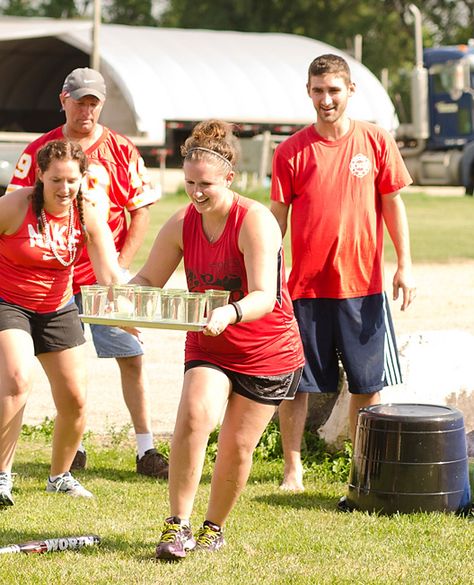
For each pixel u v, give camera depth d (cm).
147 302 1197
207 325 1159
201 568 1219
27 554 1259
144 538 1336
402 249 1608
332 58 1559
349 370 1592
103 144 1675
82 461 1706
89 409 2106
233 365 1233
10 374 1409
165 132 10544
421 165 8462
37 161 1384
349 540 1330
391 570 1225
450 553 1286
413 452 1416
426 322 2980
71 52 11488
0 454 1456
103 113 10400
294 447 1602
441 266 4197
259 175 7719
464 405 1795
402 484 1419
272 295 1198
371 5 15612
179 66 10106
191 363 1248
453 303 3319
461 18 16000
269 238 1206
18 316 1433
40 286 1427
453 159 8262
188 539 1248
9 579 1180
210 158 1193
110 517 1430
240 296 1230
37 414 2077
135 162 1700
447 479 1425
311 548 1300
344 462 1695
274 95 10312
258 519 1423
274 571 1216
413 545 1312
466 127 8306
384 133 1589
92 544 1304
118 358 1689
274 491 1579
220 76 10206
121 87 9688
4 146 4800
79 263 1645
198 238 1233
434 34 15962
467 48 8425
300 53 10988
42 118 12319
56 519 1413
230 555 1265
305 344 1593
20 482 1608
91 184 1656
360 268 1579
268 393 1241
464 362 1834
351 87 1577
